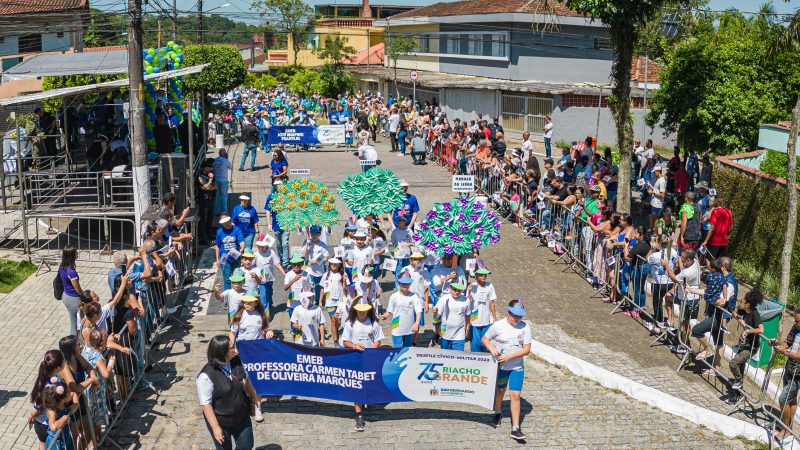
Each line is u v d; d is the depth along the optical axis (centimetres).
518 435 1027
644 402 1160
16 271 1605
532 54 3956
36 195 1839
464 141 2673
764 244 1817
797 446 1044
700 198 1809
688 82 2320
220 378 843
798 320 1067
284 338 1316
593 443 1037
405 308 1153
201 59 3334
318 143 3347
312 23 7388
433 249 1289
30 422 870
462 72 4634
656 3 1930
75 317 1245
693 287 1299
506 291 1603
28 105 2384
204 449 975
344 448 995
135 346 1108
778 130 2089
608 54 3925
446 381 1055
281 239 1661
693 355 1310
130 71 1580
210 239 1934
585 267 1677
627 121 2016
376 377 1048
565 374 1252
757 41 2403
